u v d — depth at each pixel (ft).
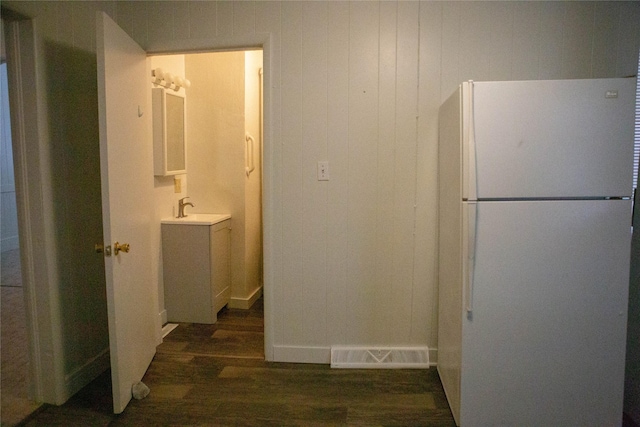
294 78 8.50
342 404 7.48
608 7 7.98
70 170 7.70
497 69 8.20
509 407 6.61
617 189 6.22
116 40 7.09
